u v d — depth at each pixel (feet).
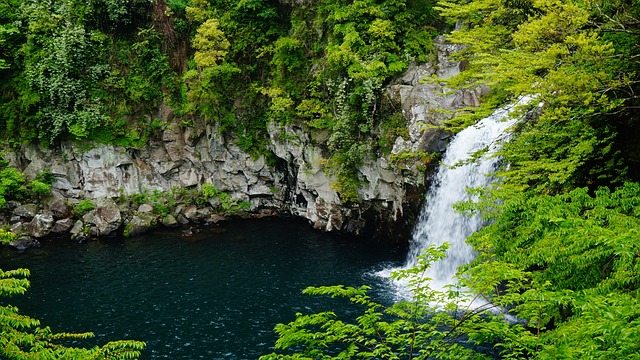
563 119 46.24
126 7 125.29
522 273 28.84
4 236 38.65
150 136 125.39
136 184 123.85
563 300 25.03
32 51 120.57
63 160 120.06
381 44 102.78
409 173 97.96
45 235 111.55
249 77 124.77
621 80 46.80
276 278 89.92
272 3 123.65
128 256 101.86
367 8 104.73
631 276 32.30
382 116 102.73
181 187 126.11
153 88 126.11
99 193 120.78
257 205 127.34
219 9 125.18
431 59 103.09
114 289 86.38
